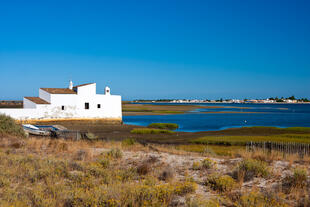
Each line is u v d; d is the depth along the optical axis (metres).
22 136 25.62
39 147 19.16
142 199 7.56
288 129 52.84
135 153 17.77
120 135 42.53
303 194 8.65
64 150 18.39
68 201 7.80
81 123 54.34
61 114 52.19
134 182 10.20
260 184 10.07
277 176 10.97
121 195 7.84
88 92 55.69
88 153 16.36
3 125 25.02
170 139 38.09
